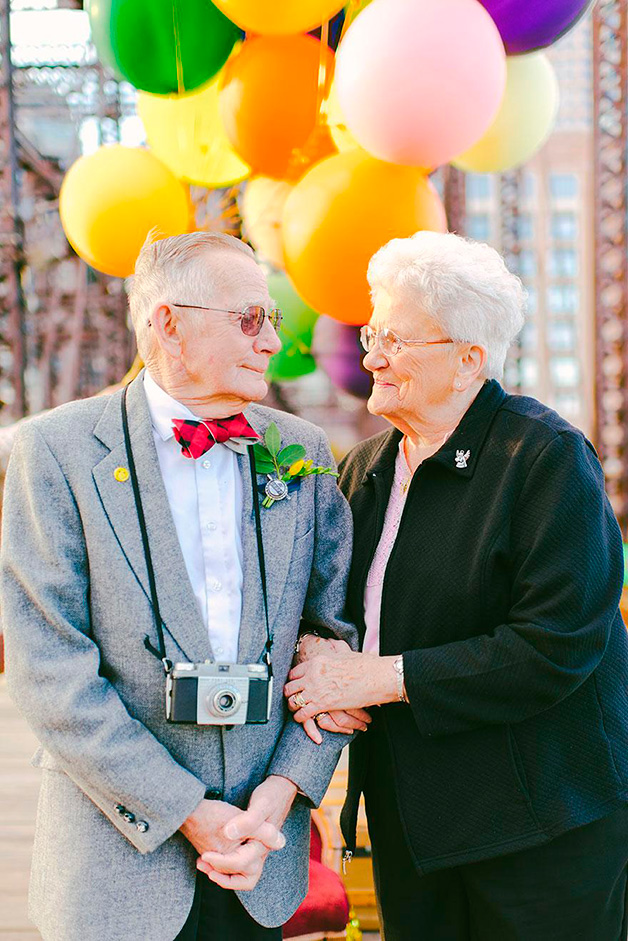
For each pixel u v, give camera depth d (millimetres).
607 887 1265
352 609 1398
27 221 12930
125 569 1123
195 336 1154
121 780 1059
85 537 1139
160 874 1112
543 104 3064
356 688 1229
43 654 1103
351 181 2494
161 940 1094
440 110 2191
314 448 1363
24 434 1178
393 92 2182
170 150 3041
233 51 2684
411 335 1287
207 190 4969
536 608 1195
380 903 1419
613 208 9438
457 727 1221
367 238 2463
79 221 3020
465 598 1266
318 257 2529
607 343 9805
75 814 1137
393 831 1375
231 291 1152
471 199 33156
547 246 36031
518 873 1257
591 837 1256
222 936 1177
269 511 1230
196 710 1085
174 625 1124
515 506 1250
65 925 1092
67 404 1235
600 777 1242
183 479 1193
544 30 2348
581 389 36156
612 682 1295
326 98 2654
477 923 1316
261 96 2559
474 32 2172
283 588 1215
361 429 8273
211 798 1118
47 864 1148
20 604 1128
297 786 1179
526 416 1313
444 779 1271
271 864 1199
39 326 15219
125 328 12320
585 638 1179
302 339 4465
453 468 1306
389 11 2205
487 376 1355
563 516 1210
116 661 1130
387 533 1402
